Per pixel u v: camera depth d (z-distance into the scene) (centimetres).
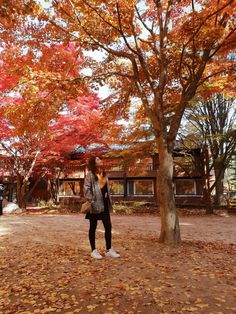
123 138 1739
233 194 2712
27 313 331
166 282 427
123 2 661
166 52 774
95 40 782
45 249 675
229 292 392
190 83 782
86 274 462
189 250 663
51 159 2170
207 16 664
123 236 902
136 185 2683
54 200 2762
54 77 727
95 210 546
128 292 388
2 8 495
